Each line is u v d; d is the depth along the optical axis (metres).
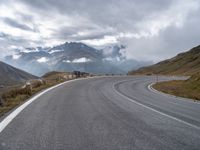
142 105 13.79
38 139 6.42
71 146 5.91
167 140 6.72
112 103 13.96
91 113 10.41
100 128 7.81
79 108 11.64
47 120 8.77
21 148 5.69
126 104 13.87
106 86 27.50
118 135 7.03
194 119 10.30
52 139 6.45
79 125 8.13
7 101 13.63
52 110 10.84
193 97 22.78
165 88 31.72
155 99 18.06
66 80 35.09
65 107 11.80
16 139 6.38
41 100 14.00
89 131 7.38
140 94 21.36
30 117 9.20
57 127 7.78
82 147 5.85
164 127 8.37
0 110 10.87
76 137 6.69
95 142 6.28
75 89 21.98
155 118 9.97
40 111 10.51
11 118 8.98
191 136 7.28
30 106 11.76
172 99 19.09
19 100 14.16
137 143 6.31
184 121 9.63
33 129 7.45
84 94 18.19
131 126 8.27
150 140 6.64
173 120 9.71
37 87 23.02
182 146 6.22
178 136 7.22
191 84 33.12
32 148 5.70
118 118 9.56
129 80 43.53
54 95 16.72
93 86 26.41
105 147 5.90
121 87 27.84
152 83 39.84
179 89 30.59
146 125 8.55
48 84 26.62
